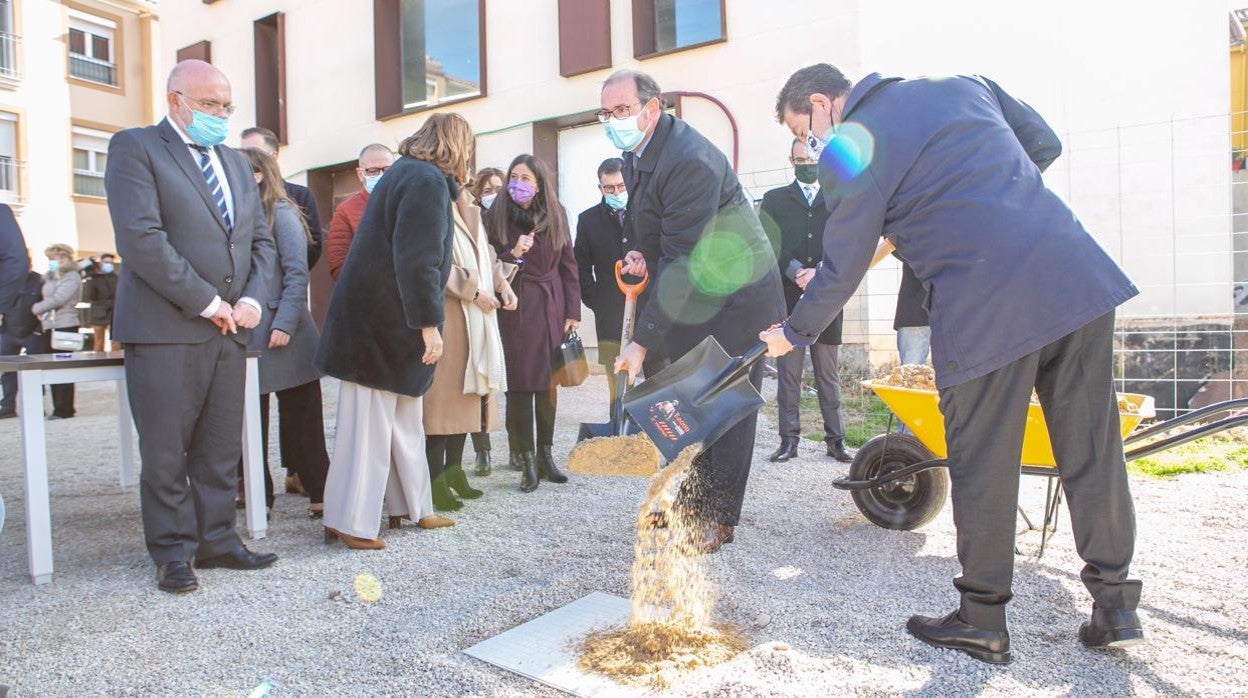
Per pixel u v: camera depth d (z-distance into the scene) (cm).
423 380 368
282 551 364
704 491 357
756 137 886
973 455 239
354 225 486
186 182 324
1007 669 233
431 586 316
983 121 238
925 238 238
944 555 342
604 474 363
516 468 528
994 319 228
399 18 1169
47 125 1897
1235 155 771
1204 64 759
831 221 252
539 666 241
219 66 1414
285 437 429
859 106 251
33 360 325
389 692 230
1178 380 630
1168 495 428
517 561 342
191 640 269
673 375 301
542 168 484
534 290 479
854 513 412
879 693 220
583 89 998
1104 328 232
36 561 322
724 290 356
